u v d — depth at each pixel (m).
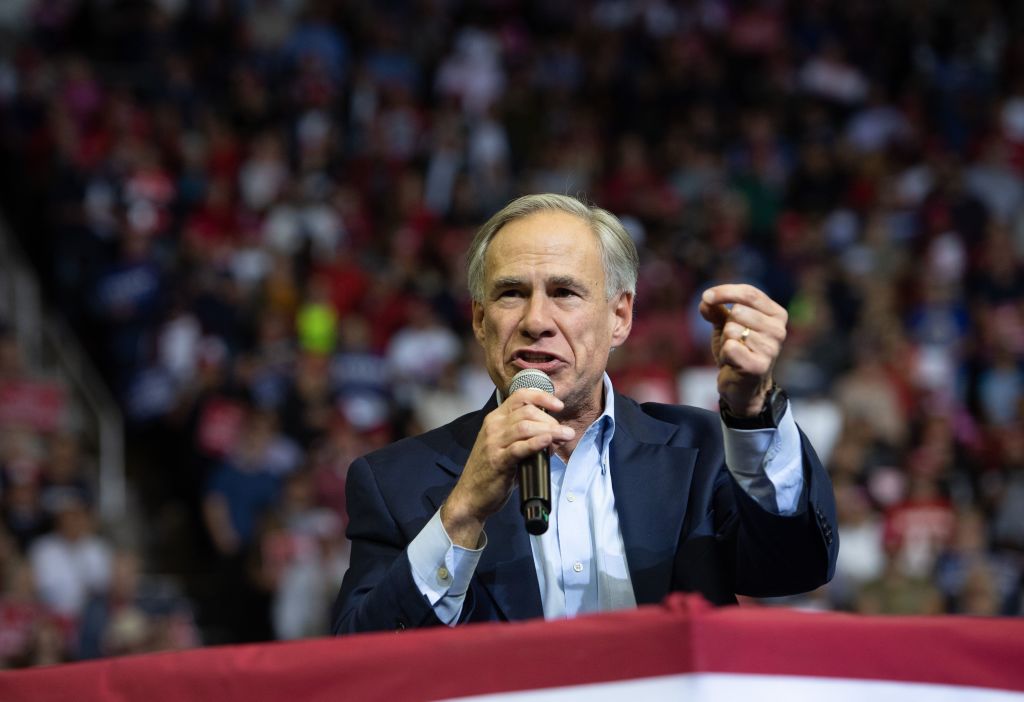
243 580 13.00
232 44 19.95
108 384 15.12
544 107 21.02
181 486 14.51
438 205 19.02
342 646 2.73
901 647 2.56
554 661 2.61
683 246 17.67
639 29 21.95
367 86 19.86
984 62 22.59
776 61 21.72
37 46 18.98
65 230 15.52
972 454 14.40
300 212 17.11
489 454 3.27
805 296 15.91
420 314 15.65
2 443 13.10
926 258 17.70
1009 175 19.56
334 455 13.37
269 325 14.63
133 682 2.81
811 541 3.37
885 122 21.14
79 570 11.91
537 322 3.60
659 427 3.88
